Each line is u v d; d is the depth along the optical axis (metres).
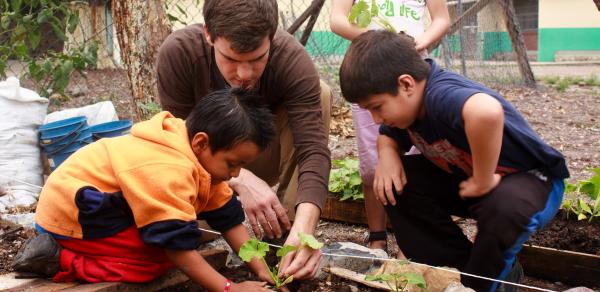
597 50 21.30
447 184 2.92
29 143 4.95
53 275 2.63
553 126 8.42
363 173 3.54
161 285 2.71
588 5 21.17
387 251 3.69
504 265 2.59
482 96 2.43
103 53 12.53
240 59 2.63
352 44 2.70
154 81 5.42
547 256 3.33
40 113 5.07
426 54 3.76
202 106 2.53
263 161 3.43
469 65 12.01
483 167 2.50
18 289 2.51
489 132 2.40
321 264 3.03
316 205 2.81
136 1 5.30
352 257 3.05
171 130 2.57
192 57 3.05
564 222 3.70
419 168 2.95
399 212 2.95
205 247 3.48
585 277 3.25
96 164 2.57
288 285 2.81
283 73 3.03
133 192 2.42
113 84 11.09
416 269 2.79
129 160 2.49
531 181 2.62
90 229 2.53
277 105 3.25
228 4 2.57
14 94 4.94
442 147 2.71
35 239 2.59
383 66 2.56
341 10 3.71
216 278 2.50
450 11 13.03
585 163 6.27
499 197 2.54
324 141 3.02
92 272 2.57
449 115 2.50
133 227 2.56
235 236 2.86
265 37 2.61
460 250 2.89
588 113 9.40
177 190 2.43
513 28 11.62
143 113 5.41
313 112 3.04
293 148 3.29
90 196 2.48
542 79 14.05
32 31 6.93
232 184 2.92
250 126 2.49
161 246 2.41
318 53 11.94
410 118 2.66
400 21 3.71
